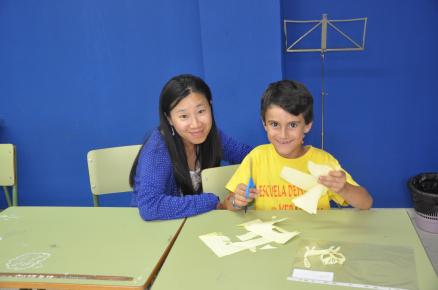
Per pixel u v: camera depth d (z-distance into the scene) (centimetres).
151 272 97
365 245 101
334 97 254
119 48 262
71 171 292
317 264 94
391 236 105
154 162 141
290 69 253
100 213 136
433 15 231
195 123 139
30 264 103
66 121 281
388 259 94
